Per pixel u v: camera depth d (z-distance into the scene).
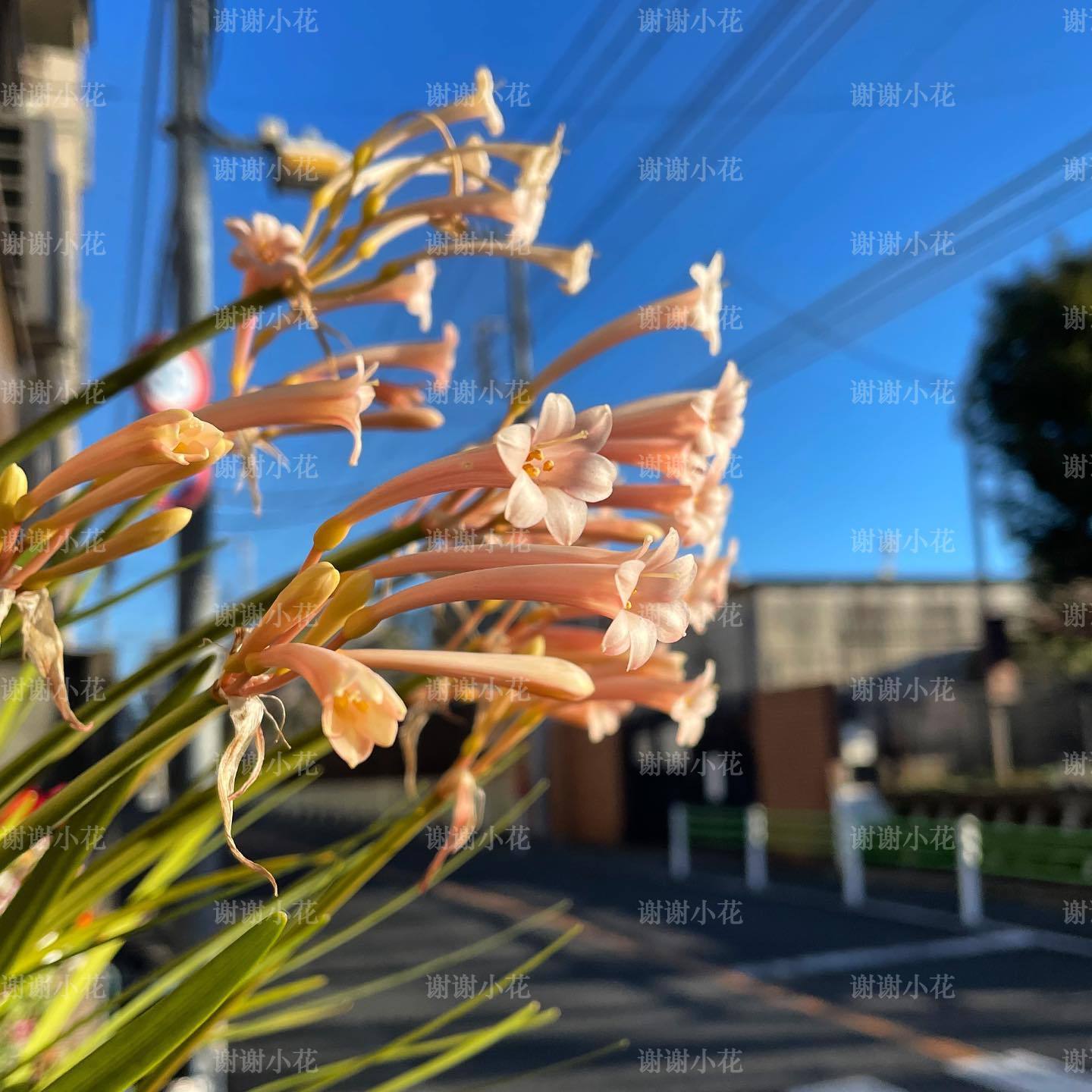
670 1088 5.11
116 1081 0.59
